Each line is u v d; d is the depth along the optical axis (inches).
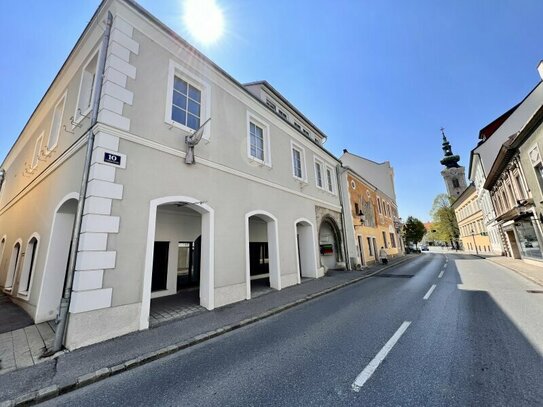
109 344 178.2
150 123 246.7
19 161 496.4
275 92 508.7
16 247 395.5
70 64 320.2
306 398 111.6
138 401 117.0
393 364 138.4
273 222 403.9
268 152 419.2
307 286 408.2
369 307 271.9
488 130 877.2
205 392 121.4
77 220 194.4
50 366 148.2
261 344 180.1
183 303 300.5
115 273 197.5
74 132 269.1
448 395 108.1
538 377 119.1
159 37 274.2
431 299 295.9
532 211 500.1
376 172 1102.4
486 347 154.5
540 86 663.1
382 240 970.7
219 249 293.4
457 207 1781.5
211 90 326.0
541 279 385.4
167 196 247.0
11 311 293.1
